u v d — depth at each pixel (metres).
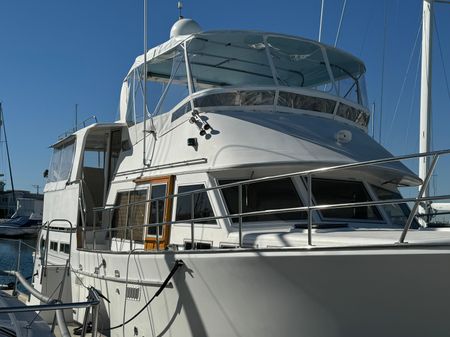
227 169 6.72
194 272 5.88
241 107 7.52
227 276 5.48
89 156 11.35
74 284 9.09
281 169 6.86
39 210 55.03
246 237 6.02
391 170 7.09
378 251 4.34
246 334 5.38
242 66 8.41
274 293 5.09
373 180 7.49
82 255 8.74
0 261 22.89
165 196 7.02
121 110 10.62
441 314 4.19
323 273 4.69
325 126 7.62
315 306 4.82
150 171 8.12
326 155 6.85
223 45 8.18
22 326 6.04
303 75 8.85
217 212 6.54
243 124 7.16
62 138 11.73
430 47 12.59
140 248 7.89
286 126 7.26
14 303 7.20
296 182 6.84
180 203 7.19
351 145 7.36
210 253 5.66
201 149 7.16
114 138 10.41
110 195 9.36
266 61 8.13
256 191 6.75
